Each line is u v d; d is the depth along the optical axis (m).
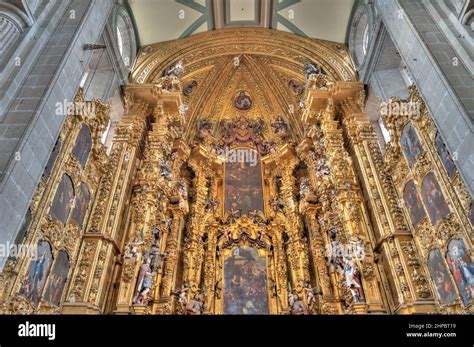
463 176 8.44
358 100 17.23
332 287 15.20
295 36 21.36
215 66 22.58
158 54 20.27
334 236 15.59
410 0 11.55
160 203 15.83
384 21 12.70
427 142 12.06
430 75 9.90
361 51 19.03
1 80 8.05
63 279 11.15
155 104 17.70
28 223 9.30
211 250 17.86
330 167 16.19
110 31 15.42
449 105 9.04
